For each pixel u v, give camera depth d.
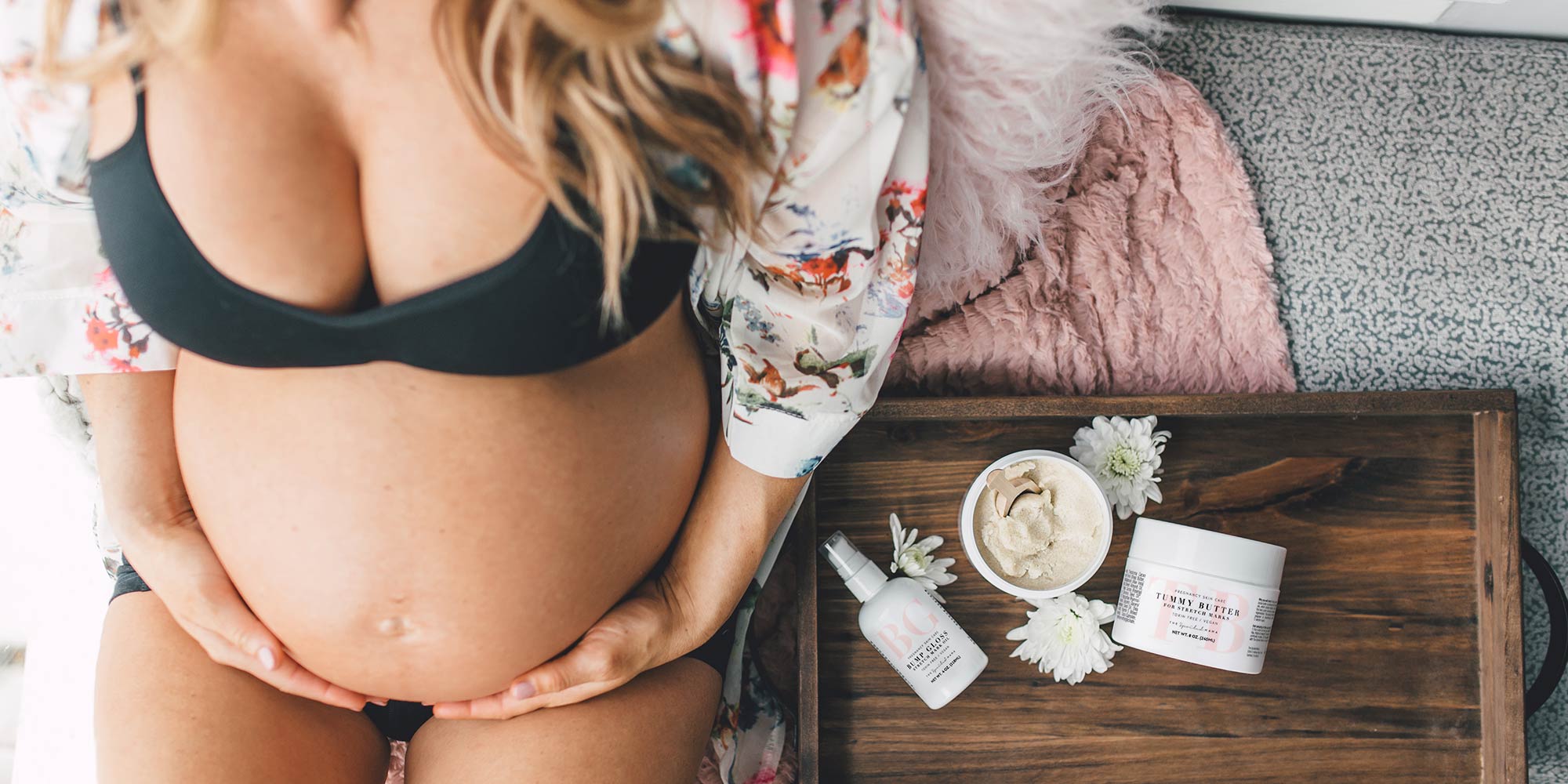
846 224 0.65
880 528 0.97
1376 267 1.15
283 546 0.64
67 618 1.08
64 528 1.09
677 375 0.73
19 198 0.66
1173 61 1.16
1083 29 0.74
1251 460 0.98
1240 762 0.96
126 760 0.70
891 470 0.97
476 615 0.66
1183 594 0.89
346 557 0.63
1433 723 0.96
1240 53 1.16
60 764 1.03
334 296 0.54
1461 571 0.98
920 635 0.91
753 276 0.69
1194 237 1.10
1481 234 1.15
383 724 0.83
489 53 0.47
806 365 0.74
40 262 0.69
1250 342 1.10
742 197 0.57
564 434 0.63
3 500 1.08
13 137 0.62
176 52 0.48
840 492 0.97
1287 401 0.94
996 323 1.04
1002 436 0.97
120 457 0.72
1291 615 0.97
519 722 0.74
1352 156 1.15
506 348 0.56
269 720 0.72
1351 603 0.97
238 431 0.62
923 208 0.68
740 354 0.72
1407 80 1.16
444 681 0.70
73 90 0.54
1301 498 0.98
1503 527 0.94
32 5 0.52
